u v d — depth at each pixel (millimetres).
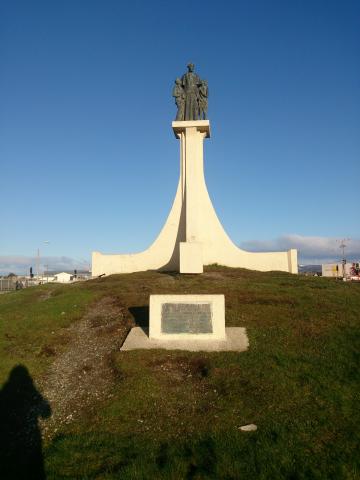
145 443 7715
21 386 10906
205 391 9852
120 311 17359
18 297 24516
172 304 13102
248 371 10445
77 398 10039
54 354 13109
